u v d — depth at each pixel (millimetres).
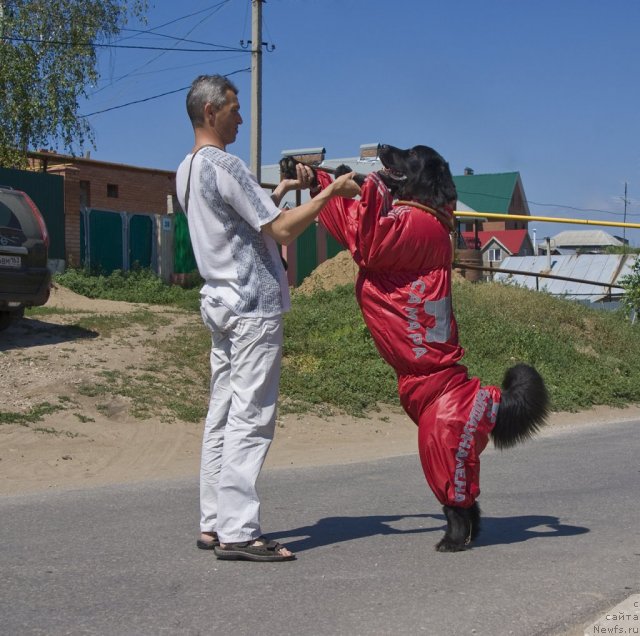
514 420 4855
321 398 11141
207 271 4602
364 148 34875
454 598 4074
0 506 6047
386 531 5398
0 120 19031
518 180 65625
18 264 10492
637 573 4547
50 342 11023
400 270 4828
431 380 4809
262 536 4680
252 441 4605
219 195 4504
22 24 19172
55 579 4270
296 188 5031
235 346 4566
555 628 3729
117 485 6973
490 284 19047
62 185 18031
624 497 6621
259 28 19438
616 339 17484
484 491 6867
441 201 4844
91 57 20031
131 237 19969
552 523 5715
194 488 6805
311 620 3752
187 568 4477
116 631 3588
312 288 17719
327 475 7551
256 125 19562
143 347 11422
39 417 8781
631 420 12062
